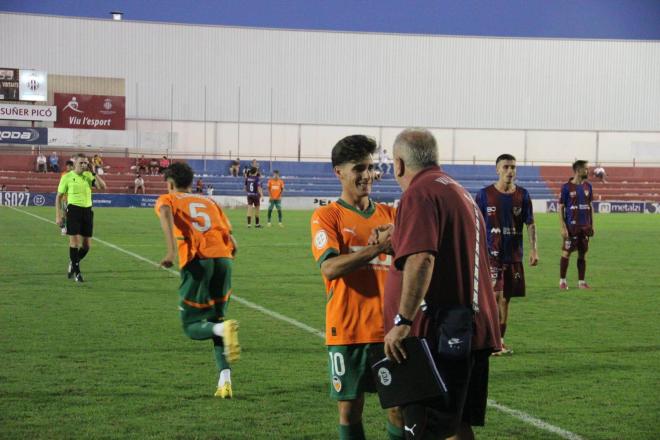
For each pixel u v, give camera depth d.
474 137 58.91
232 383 6.64
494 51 58.41
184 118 56.03
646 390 6.59
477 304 3.92
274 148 57.47
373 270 4.58
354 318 4.54
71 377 6.77
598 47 58.50
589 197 13.46
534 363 7.64
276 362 7.48
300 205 45.38
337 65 57.75
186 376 6.86
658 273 16.00
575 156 59.12
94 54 54.91
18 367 7.12
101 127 49.03
